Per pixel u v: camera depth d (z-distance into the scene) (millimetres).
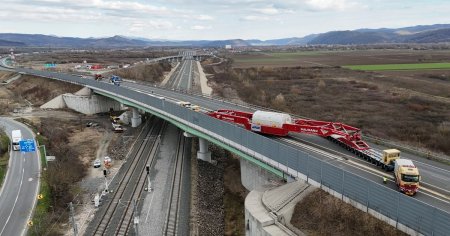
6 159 71250
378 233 32469
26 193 57406
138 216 51562
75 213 53156
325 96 123125
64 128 98750
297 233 36531
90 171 69812
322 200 37750
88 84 120000
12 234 46719
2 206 53594
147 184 62500
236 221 50438
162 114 76250
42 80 154125
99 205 55188
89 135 94125
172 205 54781
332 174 37094
